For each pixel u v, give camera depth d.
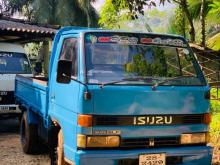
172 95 4.58
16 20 14.37
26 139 6.99
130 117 4.44
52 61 5.53
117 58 4.77
